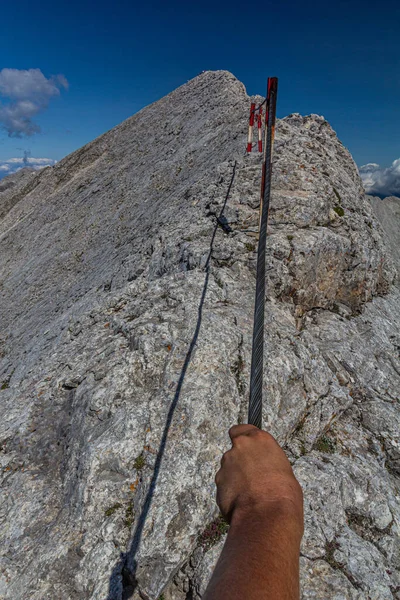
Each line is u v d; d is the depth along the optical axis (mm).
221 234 14750
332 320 13766
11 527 7457
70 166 46969
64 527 7184
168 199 23469
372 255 16969
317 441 9672
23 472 8625
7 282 34250
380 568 7039
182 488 7121
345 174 20688
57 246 32906
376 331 14945
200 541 6816
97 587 6293
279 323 11539
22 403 10281
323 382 10477
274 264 12977
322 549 7082
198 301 11453
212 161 23438
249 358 9562
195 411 8055
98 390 8969
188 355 9211
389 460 9961
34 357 16312
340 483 8414
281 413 9234
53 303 24391
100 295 17719
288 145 18922
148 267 16172
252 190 16203
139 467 7520
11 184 73375
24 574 6652
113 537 6762
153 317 11117
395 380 12812
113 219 29719
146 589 6316
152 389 8898
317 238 13828
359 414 10844
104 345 10828
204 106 35469
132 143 41375
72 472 8086
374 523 8102
